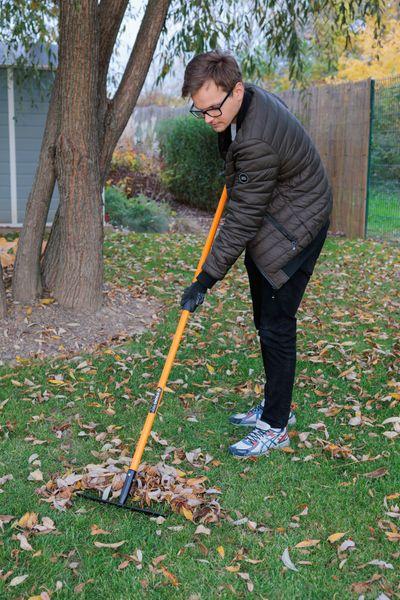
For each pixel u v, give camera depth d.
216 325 5.12
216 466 3.13
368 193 9.52
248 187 2.76
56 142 4.74
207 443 3.35
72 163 4.70
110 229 9.61
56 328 4.79
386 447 3.31
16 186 9.90
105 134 4.99
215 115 2.65
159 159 14.60
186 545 2.53
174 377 4.18
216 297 5.95
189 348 4.65
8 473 3.04
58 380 4.04
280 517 2.73
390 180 9.30
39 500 2.80
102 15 4.71
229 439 3.39
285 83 15.50
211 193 12.72
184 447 3.29
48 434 3.41
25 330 4.70
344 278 6.78
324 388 4.02
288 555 2.47
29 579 2.35
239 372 4.27
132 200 11.52
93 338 4.73
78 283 4.97
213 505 2.78
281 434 3.25
